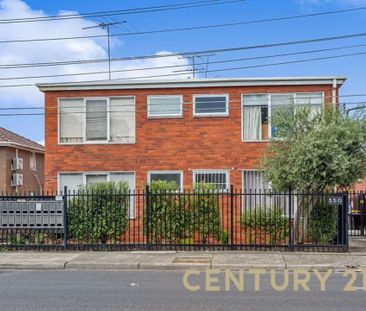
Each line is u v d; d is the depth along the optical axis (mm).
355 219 21031
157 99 20141
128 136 20250
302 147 15156
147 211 16078
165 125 20031
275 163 15938
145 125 20109
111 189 16797
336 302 9094
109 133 20266
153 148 20047
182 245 15789
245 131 19766
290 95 19625
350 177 15258
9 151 31375
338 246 15305
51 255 15055
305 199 16062
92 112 20391
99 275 12445
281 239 16484
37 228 16281
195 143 19891
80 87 20359
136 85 20109
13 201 16406
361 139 15188
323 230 16047
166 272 12906
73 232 16766
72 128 20469
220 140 19797
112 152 20203
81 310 8461
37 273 12844
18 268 13672
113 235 16750
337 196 15336
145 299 9359
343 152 14953
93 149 20281
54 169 20406
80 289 10453
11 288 10602
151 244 15883
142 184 19938
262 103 19734
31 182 34562
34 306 8797
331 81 19500
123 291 10195
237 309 8500
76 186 20234
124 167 20125
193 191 16719
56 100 20500
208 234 16812
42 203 16312
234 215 18453
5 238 16781
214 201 16922
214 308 8570
